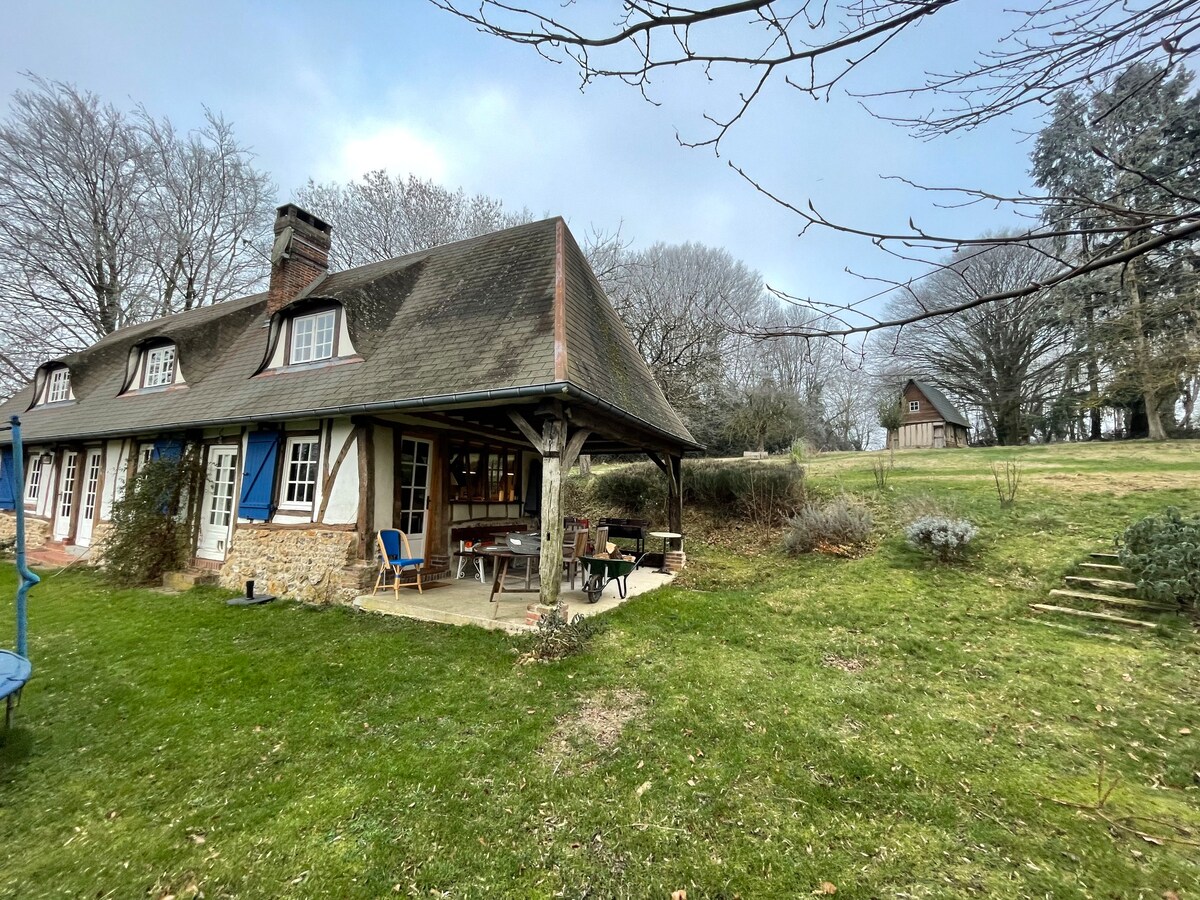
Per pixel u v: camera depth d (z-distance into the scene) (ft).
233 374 33.68
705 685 14.85
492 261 30.12
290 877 8.20
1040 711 13.20
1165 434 63.67
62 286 60.64
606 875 8.13
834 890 7.73
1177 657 15.88
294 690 15.08
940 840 8.75
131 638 19.94
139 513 30.71
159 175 64.49
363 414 24.95
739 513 42.09
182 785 10.71
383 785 10.47
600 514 47.42
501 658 17.15
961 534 25.72
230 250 72.08
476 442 32.55
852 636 19.02
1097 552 23.71
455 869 8.30
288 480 27.99
